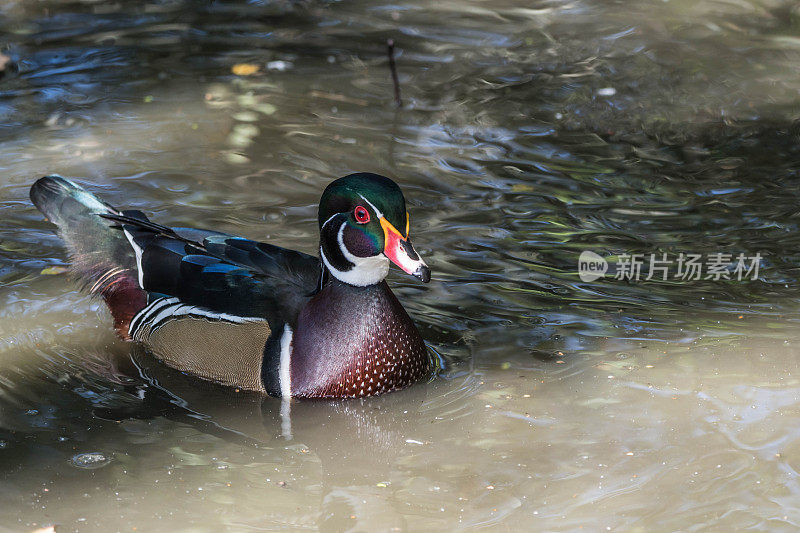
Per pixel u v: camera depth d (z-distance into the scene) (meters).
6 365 9.34
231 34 17.45
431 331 10.06
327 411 8.91
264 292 9.27
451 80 15.90
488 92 15.52
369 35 17.58
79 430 8.45
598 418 8.65
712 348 9.69
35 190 10.82
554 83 15.81
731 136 14.20
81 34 17.27
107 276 10.08
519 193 12.67
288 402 9.03
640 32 17.75
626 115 14.84
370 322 8.93
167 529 7.19
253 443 8.39
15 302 10.27
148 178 12.80
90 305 10.36
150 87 15.48
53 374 9.27
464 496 7.62
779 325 10.05
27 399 8.86
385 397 9.12
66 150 13.50
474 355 9.70
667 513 7.35
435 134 14.20
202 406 8.94
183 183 12.69
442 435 8.48
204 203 12.20
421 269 8.56
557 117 14.77
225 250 9.62
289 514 7.39
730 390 9.00
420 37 17.53
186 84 15.62
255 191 12.54
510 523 7.25
